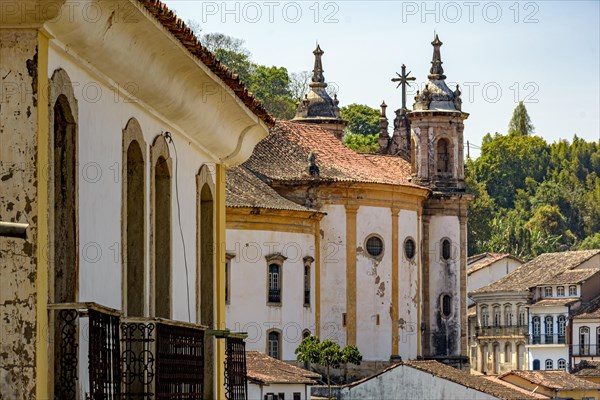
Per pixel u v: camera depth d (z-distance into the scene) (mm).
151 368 20781
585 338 133375
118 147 22344
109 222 21797
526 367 137375
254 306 85625
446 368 86875
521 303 139250
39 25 18172
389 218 95562
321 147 98062
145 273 23969
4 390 17844
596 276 136250
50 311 18516
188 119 26156
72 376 18891
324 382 91062
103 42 20109
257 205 85375
